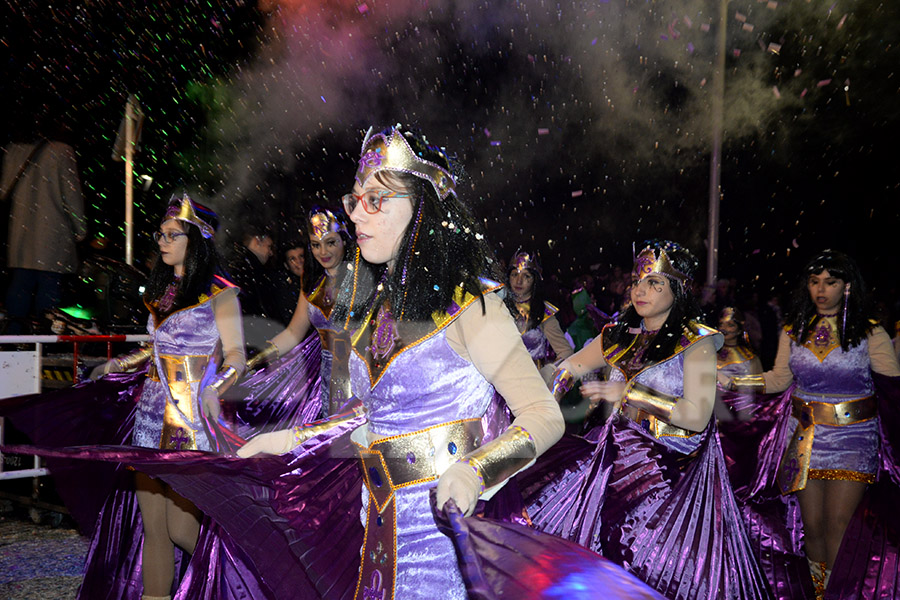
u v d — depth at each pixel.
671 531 3.12
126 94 9.70
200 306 3.29
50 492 5.49
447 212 1.84
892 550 3.83
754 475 4.23
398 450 1.81
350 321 1.94
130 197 8.34
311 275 4.29
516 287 5.84
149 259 8.34
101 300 6.87
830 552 4.05
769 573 3.75
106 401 3.59
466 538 1.57
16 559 4.54
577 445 3.12
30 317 6.13
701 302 10.55
